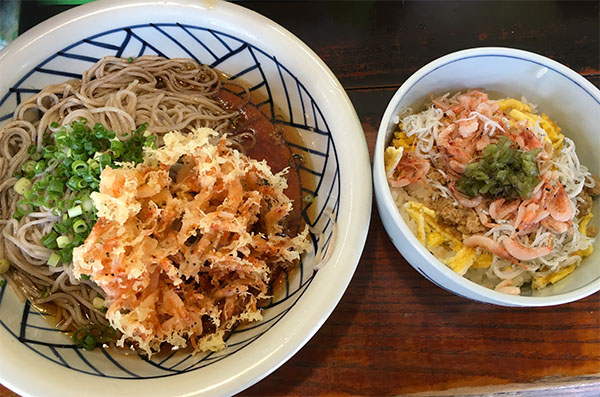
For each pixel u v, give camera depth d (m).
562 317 0.27
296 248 0.26
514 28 0.34
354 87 0.32
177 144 0.24
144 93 0.30
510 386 0.26
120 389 0.20
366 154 0.25
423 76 0.27
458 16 0.35
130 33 0.28
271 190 0.26
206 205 0.24
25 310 0.25
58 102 0.28
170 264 0.23
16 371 0.20
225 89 0.31
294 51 0.27
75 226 0.24
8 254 0.25
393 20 0.34
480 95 0.29
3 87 0.25
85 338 0.24
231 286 0.25
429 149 0.28
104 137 0.25
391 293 0.27
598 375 0.26
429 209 0.27
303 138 0.29
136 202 0.22
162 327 0.23
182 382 0.20
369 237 0.28
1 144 0.26
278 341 0.21
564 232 0.26
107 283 0.22
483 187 0.26
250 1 0.34
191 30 0.28
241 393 0.25
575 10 0.35
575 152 0.29
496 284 0.26
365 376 0.26
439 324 0.27
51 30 0.26
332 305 0.22
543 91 0.29
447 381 0.26
